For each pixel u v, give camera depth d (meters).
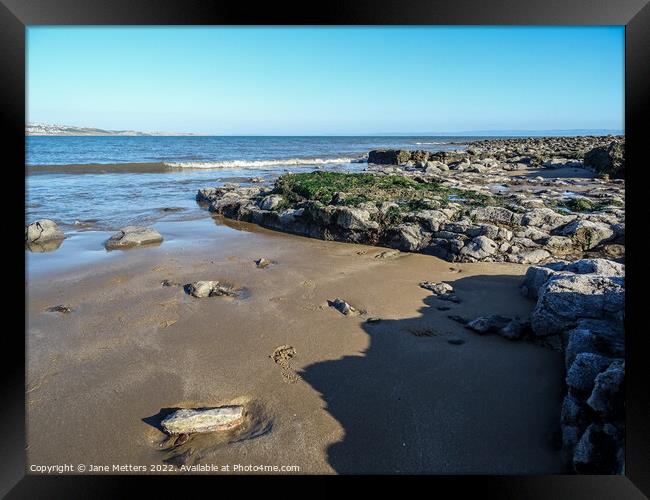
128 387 4.68
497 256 9.25
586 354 3.88
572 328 5.19
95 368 5.04
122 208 15.34
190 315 6.46
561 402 4.37
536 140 64.25
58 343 5.61
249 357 5.27
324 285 7.78
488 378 4.79
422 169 27.75
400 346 5.52
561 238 9.59
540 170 26.30
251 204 14.09
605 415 3.31
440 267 8.96
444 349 5.43
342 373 4.92
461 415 4.20
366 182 14.98
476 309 6.73
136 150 47.81
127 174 25.69
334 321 6.27
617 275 6.32
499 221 10.65
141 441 3.93
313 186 14.14
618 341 4.27
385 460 3.66
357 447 3.81
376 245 10.62
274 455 3.73
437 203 11.42
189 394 4.57
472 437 3.91
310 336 5.80
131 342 5.65
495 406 4.32
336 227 11.20
